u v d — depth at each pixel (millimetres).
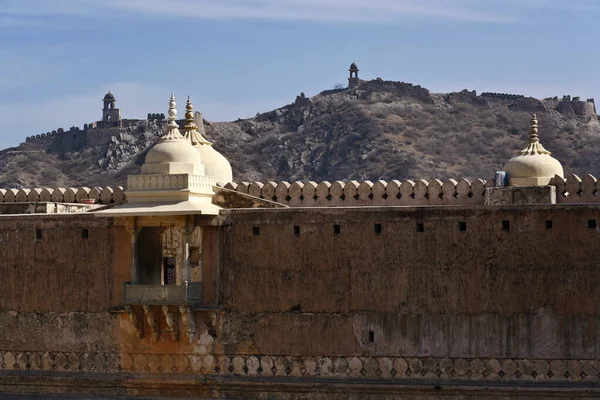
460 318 40125
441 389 40125
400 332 40656
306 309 41500
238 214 42219
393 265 40750
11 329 44375
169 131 43875
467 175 124812
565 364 39281
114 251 43094
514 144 130125
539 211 39562
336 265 41250
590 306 39125
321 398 41281
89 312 43469
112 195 47500
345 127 136625
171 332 42531
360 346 41000
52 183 133750
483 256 39938
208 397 42406
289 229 41750
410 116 138750
